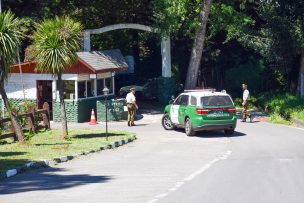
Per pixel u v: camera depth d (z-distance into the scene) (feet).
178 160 68.64
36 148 76.07
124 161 67.87
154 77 186.29
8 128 93.20
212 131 103.40
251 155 72.54
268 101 144.87
